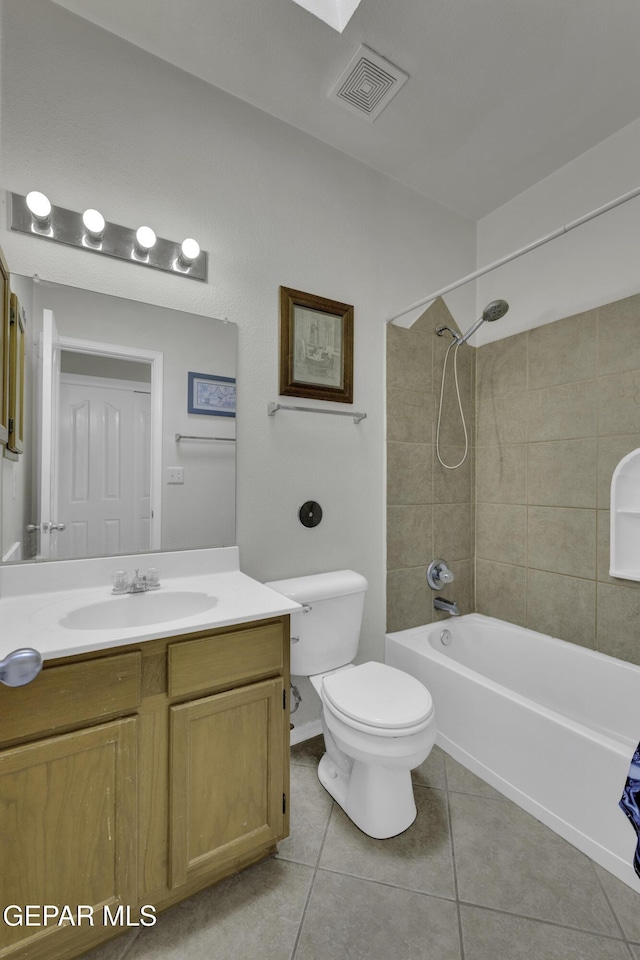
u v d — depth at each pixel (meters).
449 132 1.87
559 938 1.06
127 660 1.00
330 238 1.95
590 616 1.92
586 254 1.96
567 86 1.63
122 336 1.47
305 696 1.91
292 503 1.84
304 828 1.41
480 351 2.46
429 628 2.22
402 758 1.27
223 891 1.18
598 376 1.90
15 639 0.95
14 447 1.31
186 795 1.07
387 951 1.03
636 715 1.69
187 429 1.59
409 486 2.20
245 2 1.32
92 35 1.42
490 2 1.32
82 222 1.40
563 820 1.37
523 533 2.21
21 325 1.31
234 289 1.69
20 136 1.31
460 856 1.30
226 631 1.14
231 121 1.68
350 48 1.48
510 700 1.54
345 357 1.96
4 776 0.88
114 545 1.46
